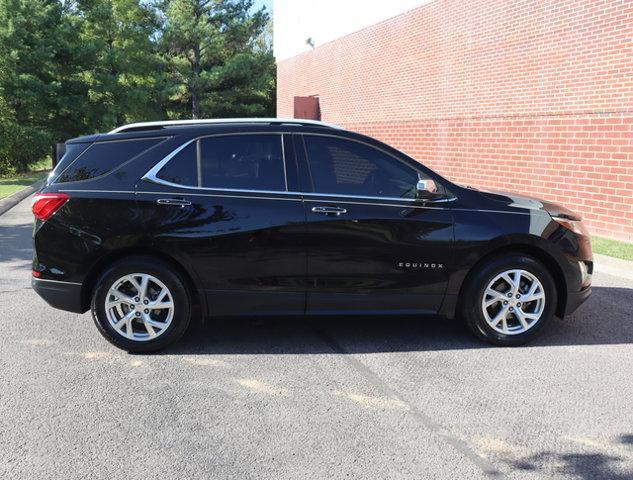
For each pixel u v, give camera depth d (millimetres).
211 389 3820
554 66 9680
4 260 7426
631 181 8367
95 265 4320
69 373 4047
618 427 3352
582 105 9164
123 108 28094
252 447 3119
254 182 4398
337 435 3246
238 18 40719
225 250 4305
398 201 4441
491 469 2934
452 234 4426
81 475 2852
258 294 4391
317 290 4414
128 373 4059
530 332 4562
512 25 10633
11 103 21875
